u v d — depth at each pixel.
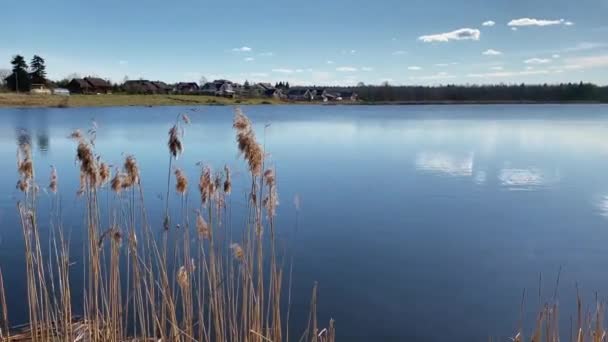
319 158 34.09
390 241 15.08
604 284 12.12
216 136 47.38
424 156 35.31
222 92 156.00
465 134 53.66
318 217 17.67
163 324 6.83
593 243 15.23
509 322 10.06
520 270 12.95
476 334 9.54
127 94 131.75
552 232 16.34
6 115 69.25
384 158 34.22
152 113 83.44
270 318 9.56
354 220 17.38
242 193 19.17
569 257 13.96
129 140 41.94
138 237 12.78
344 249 14.09
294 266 12.45
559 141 46.56
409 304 10.68
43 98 99.62
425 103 183.62
